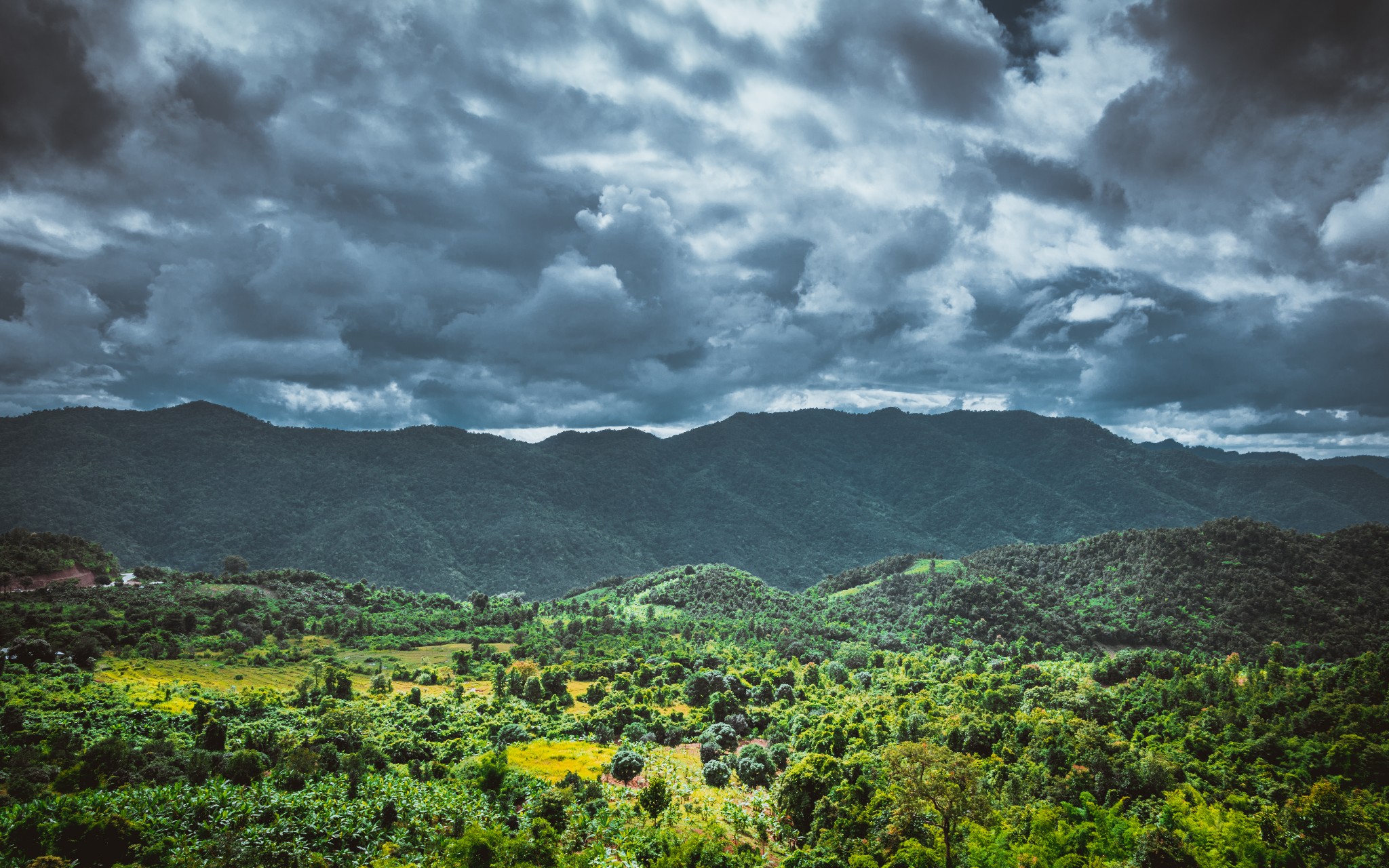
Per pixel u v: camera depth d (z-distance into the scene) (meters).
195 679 166.75
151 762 97.75
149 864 72.69
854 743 114.25
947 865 78.19
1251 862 82.19
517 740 129.38
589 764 115.00
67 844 72.62
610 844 86.62
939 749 82.62
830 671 187.62
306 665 190.75
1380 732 110.06
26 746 104.81
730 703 147.00
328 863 78.50
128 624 194.00
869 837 83.94
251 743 109.06
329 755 105.50
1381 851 81.50
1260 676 140.50
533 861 79.19
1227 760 108.38
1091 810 91.88
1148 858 79.88
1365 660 134.00
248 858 75.31
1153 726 122.88
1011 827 86.50
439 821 89.50
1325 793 88.88
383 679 170.25
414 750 120.31
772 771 113.38
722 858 80.25
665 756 123.06
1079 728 109.12
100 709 127.94
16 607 198.25
